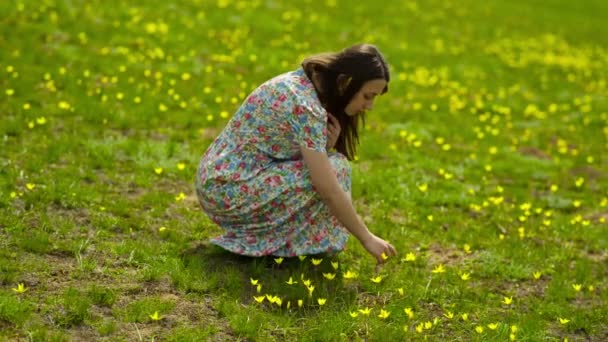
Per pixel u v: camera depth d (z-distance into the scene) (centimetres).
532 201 809
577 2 3012
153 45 1260
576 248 679
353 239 616
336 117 527
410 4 2189
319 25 1669
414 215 710
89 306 455
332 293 521
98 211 612
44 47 1127
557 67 1731
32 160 696
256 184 522
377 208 718
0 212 576
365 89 504
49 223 567
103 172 712
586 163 1002
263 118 513
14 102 859
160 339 436
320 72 508
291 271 544
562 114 1303
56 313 444
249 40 1413
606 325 527
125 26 1327
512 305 545
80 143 773
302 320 480
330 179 493
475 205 746
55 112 859
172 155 789
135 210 632
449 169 878
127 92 995
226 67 1231
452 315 491
